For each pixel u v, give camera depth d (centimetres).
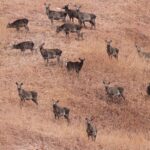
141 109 10888
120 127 10275
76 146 8475
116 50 11919
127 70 11738
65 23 12694
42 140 8338
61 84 10900
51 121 9662
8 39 12375
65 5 13750
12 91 10381
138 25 14312
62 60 11588
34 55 11769
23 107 9888
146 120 10662
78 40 12538
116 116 10519
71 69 11188
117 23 14025
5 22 13075
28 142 8162
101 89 11025
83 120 10081
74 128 9431
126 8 14900
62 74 11175
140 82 11588
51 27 13100
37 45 12206
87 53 11844
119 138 9475
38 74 11056
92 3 14750
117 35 13338
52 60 11619
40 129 8838
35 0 14438
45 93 10531
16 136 8238
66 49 12038
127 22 14250
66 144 8425
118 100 10888
